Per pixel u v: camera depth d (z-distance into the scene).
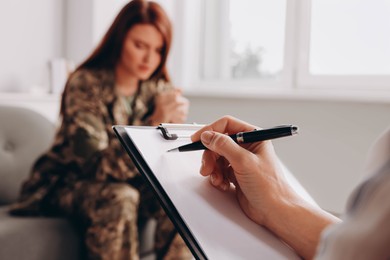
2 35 2.04
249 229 0.45
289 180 0.58
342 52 1.96
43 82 2.22
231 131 0.54
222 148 0.47
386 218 0.18
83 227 1.25
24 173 1.50
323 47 1.99
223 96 2.00
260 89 2.12
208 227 0.42
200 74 2.38
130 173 1.25
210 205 0.46
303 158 1.82
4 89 2.05
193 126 0.56
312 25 2.01
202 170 0.48
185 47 2.31
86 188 1.26
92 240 1.21
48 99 1.97
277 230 0.47
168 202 0.43
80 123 1.30
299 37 2.02
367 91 1.79
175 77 2.32
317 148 1.79
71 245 1.21
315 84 1.99
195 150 0.50
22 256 1.10
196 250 0.40
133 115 1.43
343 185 1.74
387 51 1.87
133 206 1.23
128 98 1.45
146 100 1.47
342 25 1.95
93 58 1.42
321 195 1.78
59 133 1.37
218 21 2.36
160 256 1.35
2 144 1.49
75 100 1.33
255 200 0.47
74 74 1.41
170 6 2.28
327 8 1.98
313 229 0.45
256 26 2.25
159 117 1.35
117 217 1.19
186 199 0.44
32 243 1.12
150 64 1.40
